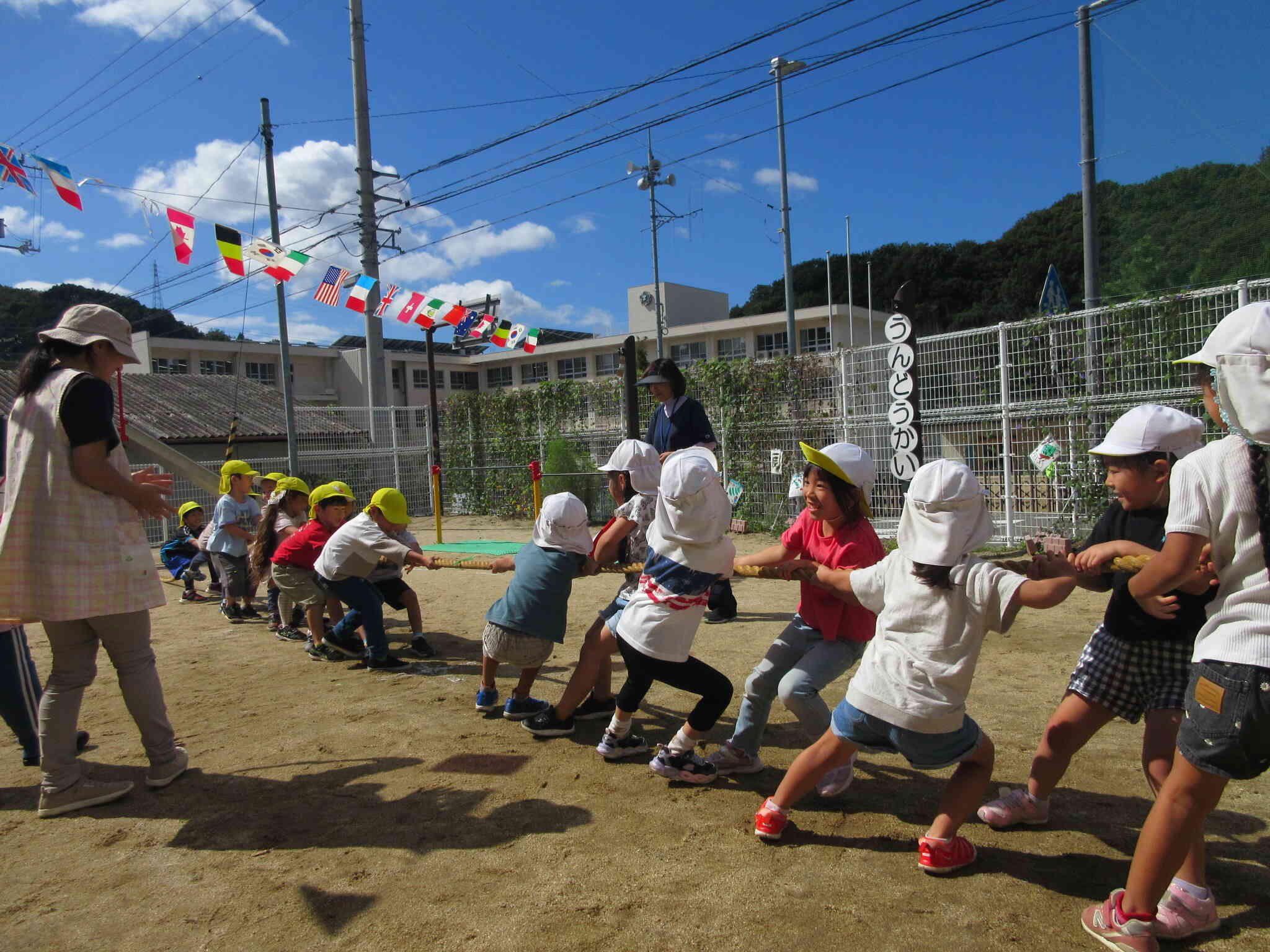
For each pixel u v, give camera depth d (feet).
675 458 11.12
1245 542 6.69
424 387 133.49
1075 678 9.38
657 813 10.52
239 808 11.14
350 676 17.88
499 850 9.61
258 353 119.34
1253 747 6.57
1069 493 28.02
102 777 12.36
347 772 12.27
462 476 57.31
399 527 17.97
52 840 10.38
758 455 38.83
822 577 9.93
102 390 10.91
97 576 10.82
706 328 119.96
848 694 9.03
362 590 17.93
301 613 23.26
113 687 17.74
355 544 17.34
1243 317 6.64
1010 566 8.86
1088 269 32.83
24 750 12.96
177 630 23.84
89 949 7.95
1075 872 8.75
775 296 211.61
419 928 8.04
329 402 126.31
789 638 11.09
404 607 19.36
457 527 50.57
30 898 8.97
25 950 7.97
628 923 7.98
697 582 11.12
